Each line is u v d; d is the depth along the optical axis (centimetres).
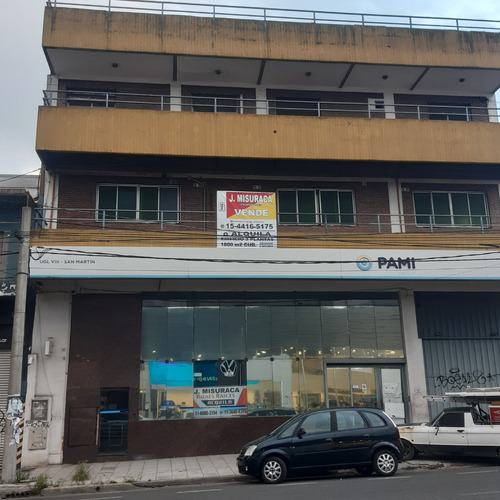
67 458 1475
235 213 1507
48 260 1405
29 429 1457
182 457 1516
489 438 1243
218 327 1638
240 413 1597
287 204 1739
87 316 1576
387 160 1625
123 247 1441
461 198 1819
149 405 1554
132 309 1605
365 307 1719
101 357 1556
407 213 1775
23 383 1527
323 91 1855
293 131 1611
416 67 1758
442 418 1314
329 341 1680
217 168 1669
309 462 1103
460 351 1742
